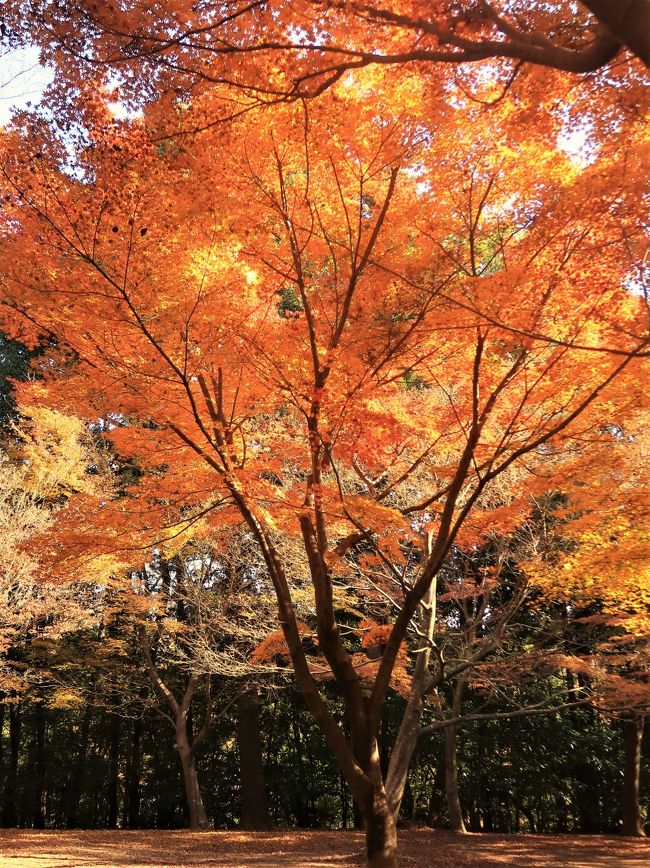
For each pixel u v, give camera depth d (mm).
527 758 16688
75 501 6340
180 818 20188
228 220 5148
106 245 4992
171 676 18562
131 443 6410
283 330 5809
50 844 12062
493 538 11125
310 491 6062
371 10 3295
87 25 3965
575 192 4520
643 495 6293
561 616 14016
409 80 4578
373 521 5953
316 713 6207
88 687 17172
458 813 14336
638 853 11711
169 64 4016
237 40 3889
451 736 14602
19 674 16234
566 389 5875
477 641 11820
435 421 7023
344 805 19078
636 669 12852
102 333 5410
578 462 6062
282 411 8586
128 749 19969
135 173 4656
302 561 11672
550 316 5047
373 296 5371
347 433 5914
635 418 7215
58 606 13531
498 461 8078
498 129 4773
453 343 5773
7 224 4969
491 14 3045
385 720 16797
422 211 5387
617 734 17016
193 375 5938
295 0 3609
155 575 16656
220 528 11719
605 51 2564
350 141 5004
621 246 4488
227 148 4781
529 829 19719
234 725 18984
